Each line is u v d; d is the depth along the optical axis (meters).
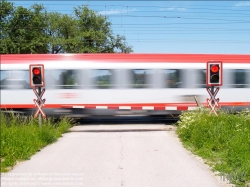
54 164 6.21
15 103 12.32
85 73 12.47
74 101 12.45
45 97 12.39
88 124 12.93
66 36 51.06
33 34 43.19
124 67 12.49
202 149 7.12
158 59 12.66
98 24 47.56
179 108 12.56
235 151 6.40
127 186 4.95
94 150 7.50
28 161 6.44
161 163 6.29
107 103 12.49
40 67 9.19
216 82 9.54
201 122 8.63
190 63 12.70
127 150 7.50
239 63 12.87
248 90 12.84
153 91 12.55
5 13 41.69
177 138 9.15
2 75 12.36
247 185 4.93
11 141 6.92
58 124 10.95
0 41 40.44
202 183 5.07
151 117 14.57
